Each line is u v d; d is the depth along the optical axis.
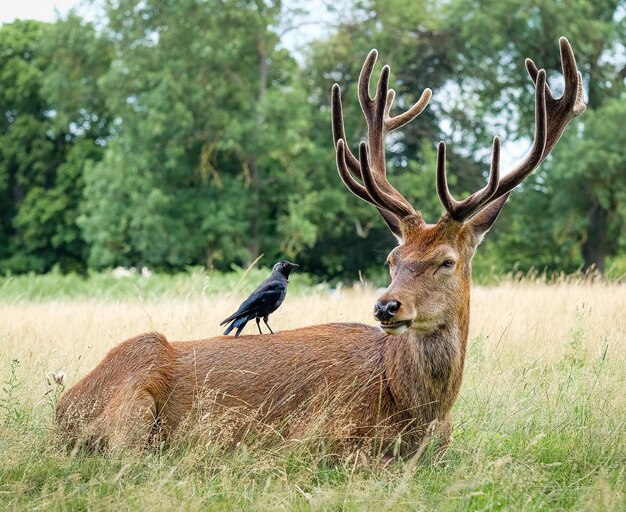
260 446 7.76
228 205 41.94
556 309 12.88
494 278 19.39
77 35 46.50
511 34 47.84
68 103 47.97
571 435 7.97
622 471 6.93
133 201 42.41
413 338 7.50
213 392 7.95
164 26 44.22
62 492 6.46
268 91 44.84
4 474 7.01
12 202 56.59
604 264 48.78
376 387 7.72
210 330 11.29
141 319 12.46
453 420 8.49
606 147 42.34
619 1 50.19
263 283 8.30
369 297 15.14
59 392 8.65
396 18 46.12
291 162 43.53
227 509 6.60
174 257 42.03
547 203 46.44
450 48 49.09
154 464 7.26
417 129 48.69
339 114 8.20
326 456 7.53
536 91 7.58
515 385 9.02
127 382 7.95
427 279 7.24
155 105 41.44
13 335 11.37
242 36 42.91
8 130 54.62
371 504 6.46
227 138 41.56
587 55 48.06
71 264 54.19
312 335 8.30
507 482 6.86
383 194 7.62
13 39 54.56
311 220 45.59
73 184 51.16
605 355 9.67
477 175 48.22
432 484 7.02
